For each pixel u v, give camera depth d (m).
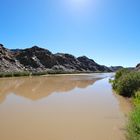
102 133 8.80
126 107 13.77
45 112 12.45
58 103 15.19
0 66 65.69
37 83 32.84
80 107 13.84
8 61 75.25
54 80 41.31
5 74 51.69
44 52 107.44
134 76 18.19
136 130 6.72
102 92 21.20
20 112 12.45
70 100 16.42
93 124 10.07
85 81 38.97
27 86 27.41
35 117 11.34
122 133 8.66
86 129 9.35
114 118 11.08
